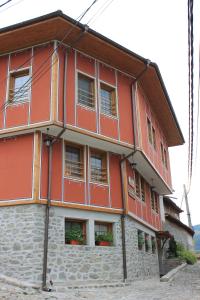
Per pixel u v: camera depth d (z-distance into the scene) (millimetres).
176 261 21703
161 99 19172
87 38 13914
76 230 13258
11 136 13406
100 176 14711
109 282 13305
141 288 12164
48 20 12859
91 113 14195
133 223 15883
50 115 12836
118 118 15227
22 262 11836
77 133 13438
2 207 12680
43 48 13867
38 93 13344
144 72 16125
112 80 15625
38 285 11367
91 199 13844
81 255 12898
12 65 14164
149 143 17766
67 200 13078
